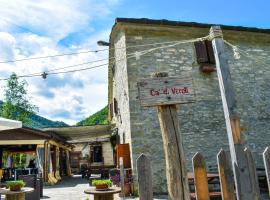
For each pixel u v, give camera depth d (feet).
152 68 38.50
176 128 12.03
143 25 39.60
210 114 38.70
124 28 39.40
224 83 13.98
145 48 39.22
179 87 12.42
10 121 21.34
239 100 40.68
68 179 65.05
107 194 23.18
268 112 41.34
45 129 64.23
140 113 36.55
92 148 87.61
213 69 39.99
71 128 64.44
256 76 42.63
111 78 55.52
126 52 38.45
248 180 12.20
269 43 45.34
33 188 25.41
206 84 39.86
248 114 40.42
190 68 39.91
